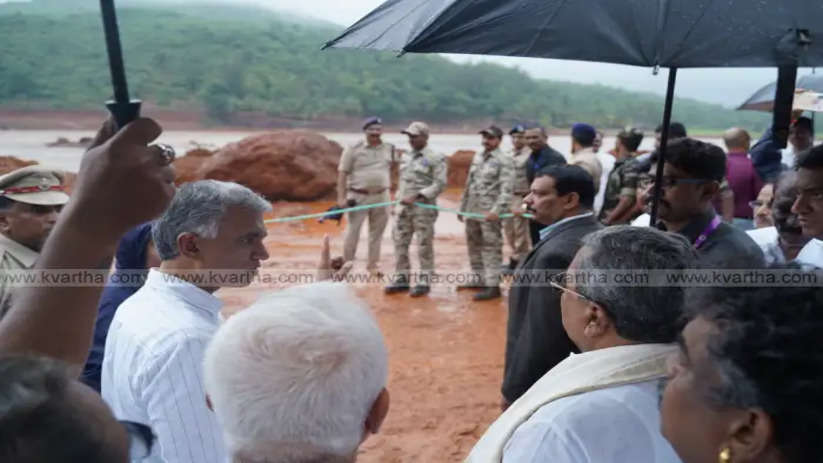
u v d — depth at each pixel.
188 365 1.90
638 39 1.89
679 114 103.44
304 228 13.07
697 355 1.05
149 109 60.03
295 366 1.14
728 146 6.17
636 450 1.53
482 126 79.06
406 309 7.72
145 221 1.04
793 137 5.99
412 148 8.31
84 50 58.03
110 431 0.83
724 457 1.03
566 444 1.54
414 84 84.69
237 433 1.16
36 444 0.75
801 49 1.84
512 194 7.84
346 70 80.94
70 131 46.66
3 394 0.78
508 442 1.68
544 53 1.93
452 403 5.14
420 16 2.01
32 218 3.08
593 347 1.81
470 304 7.93
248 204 2.16
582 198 3.29
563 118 88.94
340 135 55.62
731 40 1.87
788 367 0.94
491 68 98.44
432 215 8.26
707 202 2.86
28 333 1.03
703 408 1.05
